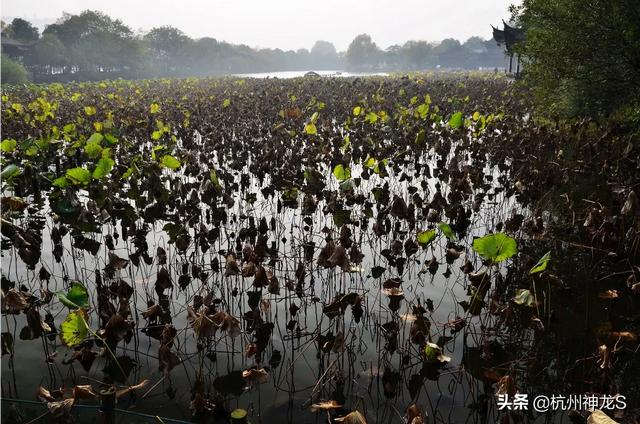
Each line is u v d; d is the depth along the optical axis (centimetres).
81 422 311
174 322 435
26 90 2823
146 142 1241
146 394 338
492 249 356
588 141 984
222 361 379
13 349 389
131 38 7331
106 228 663
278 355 388
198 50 9206
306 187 699
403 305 470
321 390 343
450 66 10525
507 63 9144
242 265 504
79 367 369
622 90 1178
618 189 650
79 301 315
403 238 627
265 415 319
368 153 962
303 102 2084
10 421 309
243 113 1734
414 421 271
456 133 1193
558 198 767
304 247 579
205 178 629
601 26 1116
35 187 707
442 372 367
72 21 6625
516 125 1303
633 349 394
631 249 551
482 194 721
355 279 528
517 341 409
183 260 565
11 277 522
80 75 6519
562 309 457
